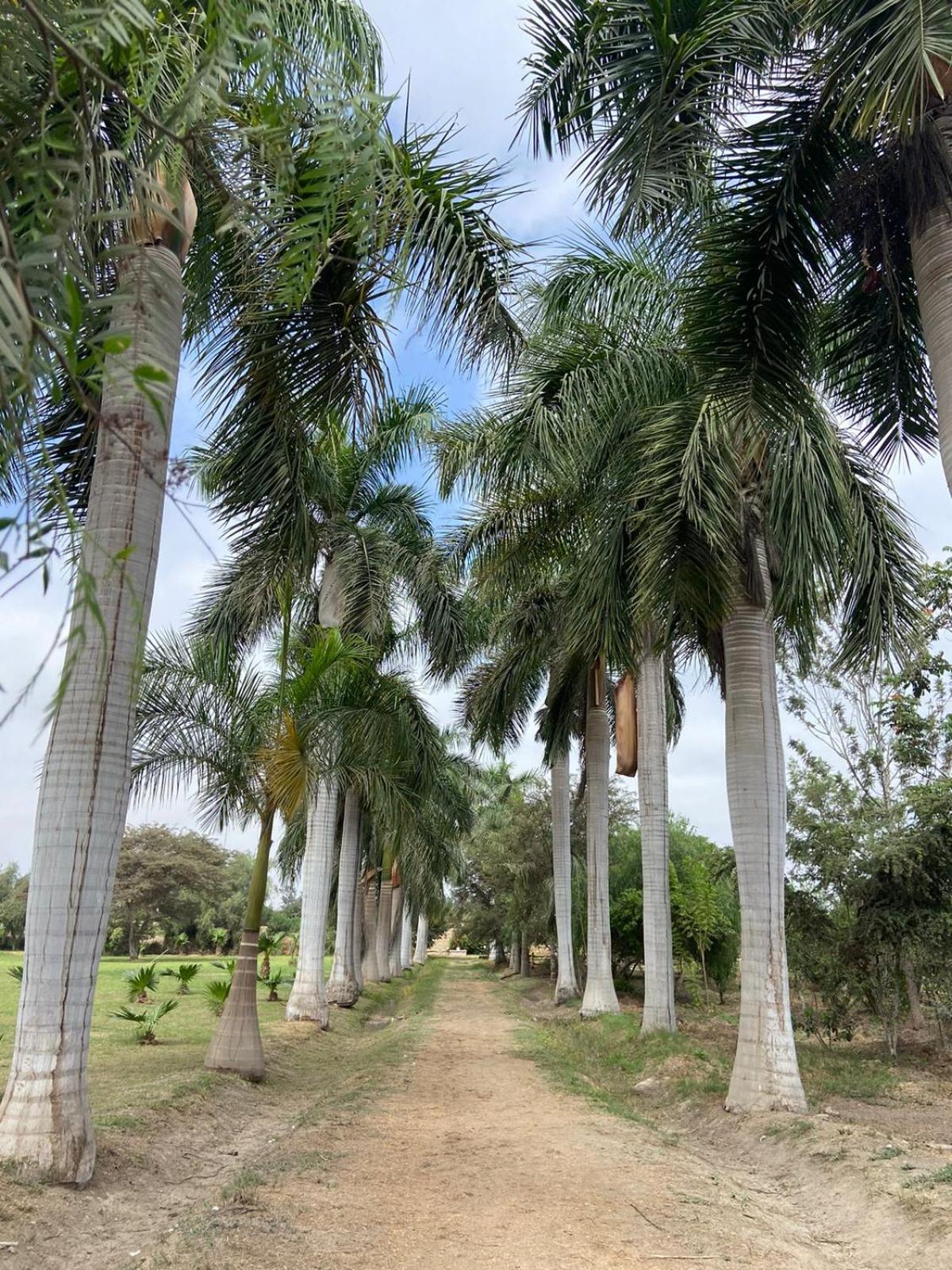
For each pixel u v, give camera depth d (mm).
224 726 10664
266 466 8266
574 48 6426
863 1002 16281
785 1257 4844
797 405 6344
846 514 8781
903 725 17000
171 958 55656
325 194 2354
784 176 6055
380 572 16828
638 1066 12508
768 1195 6531
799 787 16984
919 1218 5238
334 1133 7570
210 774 10758
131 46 1764
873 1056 15695
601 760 20281
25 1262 4273
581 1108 9227
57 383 1286
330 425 8094
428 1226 4992
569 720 20562
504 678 20547
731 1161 7684
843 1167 6539
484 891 45125
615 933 30531
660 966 14758
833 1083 11906
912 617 9773
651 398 10047
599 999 19141
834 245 6359
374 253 3398
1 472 1364
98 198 1950
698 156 6070
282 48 1955
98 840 5773
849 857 15805
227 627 15023
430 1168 6391
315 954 16594
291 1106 9516
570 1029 17531
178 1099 8031
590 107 6336
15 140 1623
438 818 25969
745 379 6273
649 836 15422
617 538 9906
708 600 8766
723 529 8586
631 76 6047
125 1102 7688
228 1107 8664
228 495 8344
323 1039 15203
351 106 2145
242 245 5777
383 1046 14844
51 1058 5484
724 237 6207
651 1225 5195
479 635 20844
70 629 1145
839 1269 4805
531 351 9852
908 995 16734
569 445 9992
